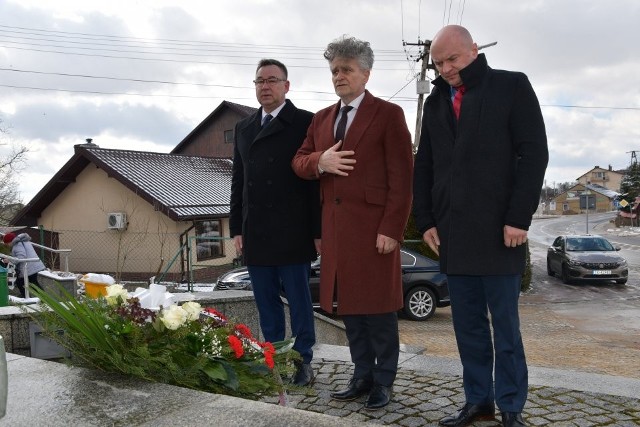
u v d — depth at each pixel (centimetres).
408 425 293
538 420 291
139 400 183
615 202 6431
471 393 295
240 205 392
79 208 2050
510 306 275
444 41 273
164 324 217
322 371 399
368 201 313
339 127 326
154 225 1881
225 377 216
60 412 175
